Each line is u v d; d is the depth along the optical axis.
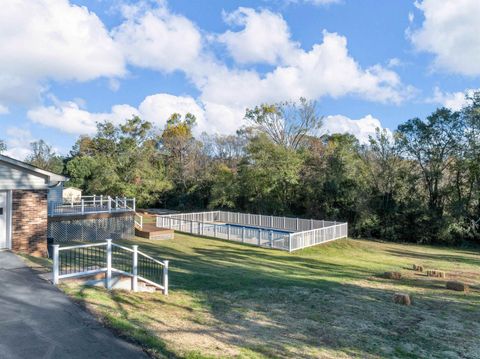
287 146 38.16
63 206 21.47
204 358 5.32
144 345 5.48
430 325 8.41
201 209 41.50
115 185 35.25
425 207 29.14
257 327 7.60
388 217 30.06
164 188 40.94
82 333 5.72
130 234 22.30
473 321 8.85
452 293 11.95
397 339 7.45
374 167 32.03
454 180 29.86
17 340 5.35
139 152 37.59
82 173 41.72
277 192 34.38
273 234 22.33
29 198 12.88
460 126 28.64
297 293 10.77
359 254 21.94
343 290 11.57
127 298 8.33
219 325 7.46
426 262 19.88
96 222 20.36
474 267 18.58
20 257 10.83
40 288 7.81
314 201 32.78
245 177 34.72
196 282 11.59
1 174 12.23
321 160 33.94
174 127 58.94
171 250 18.64
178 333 6.48
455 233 28.05
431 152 30.06
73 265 10.53
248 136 43.25
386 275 14.45
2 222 12.31
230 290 10.79
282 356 6.07
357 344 7.03
